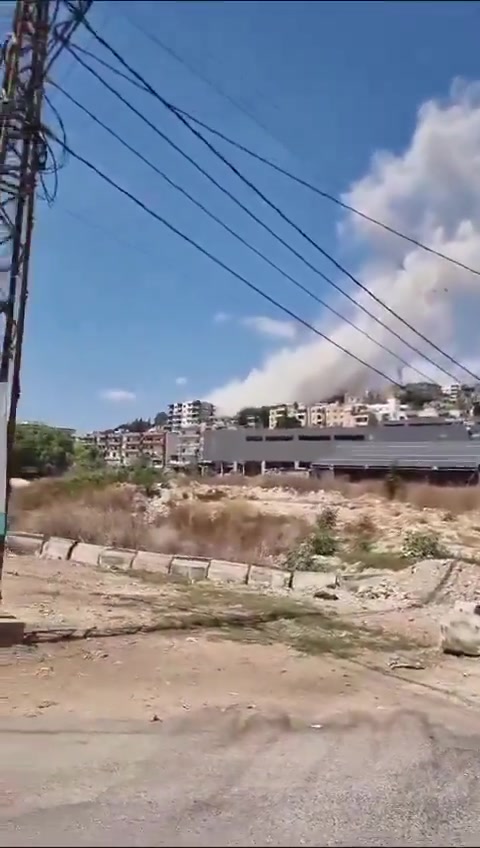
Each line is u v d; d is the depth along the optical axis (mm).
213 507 32719
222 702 8352
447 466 59969
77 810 5301
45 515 25719
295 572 17766
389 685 9367
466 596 15625
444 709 8438
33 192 10703
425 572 17469
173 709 8023
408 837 4992
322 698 8711
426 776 6293
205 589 16016
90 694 8430
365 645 11406
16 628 10602
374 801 5684
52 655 9969
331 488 53438
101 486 38125
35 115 10273
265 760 6570
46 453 61375
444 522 31531
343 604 14891
